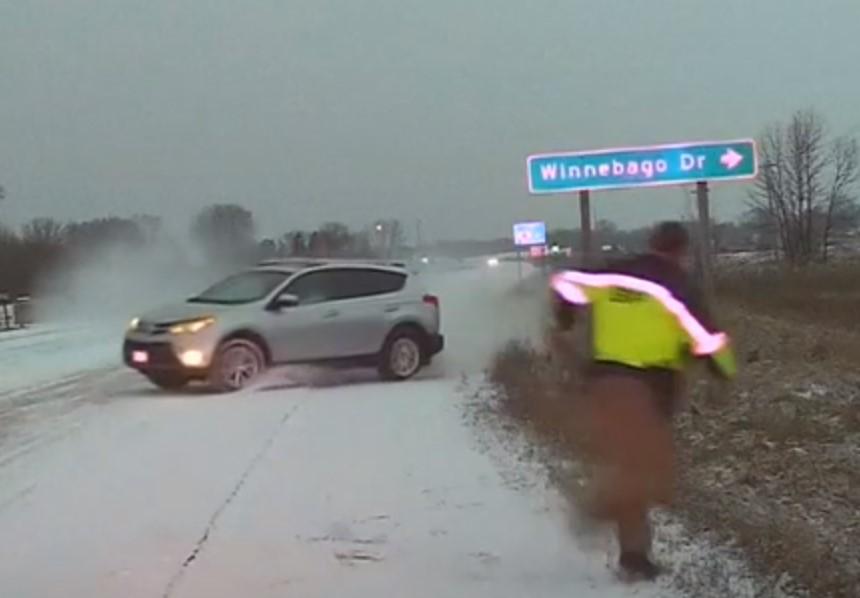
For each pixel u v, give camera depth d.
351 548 7.65
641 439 6.91
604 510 7.17
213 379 16.42
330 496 9.22
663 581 6.77
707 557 7.11
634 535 6.87
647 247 7.11
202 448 11.57
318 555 7.49
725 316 26.36
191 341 16.30
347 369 18.38
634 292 6.97
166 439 12.20
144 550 7.68
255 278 17.66
